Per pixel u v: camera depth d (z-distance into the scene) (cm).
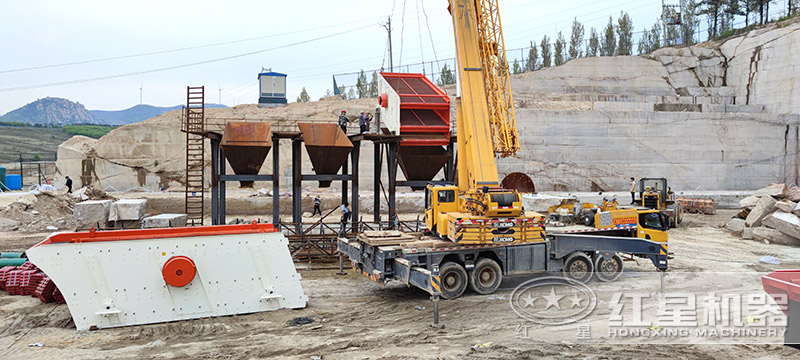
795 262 1908
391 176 2094
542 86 5291
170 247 1112
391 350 935
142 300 1077
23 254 1480
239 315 1148
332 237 1973
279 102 5128
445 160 2172
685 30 6844
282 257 1209
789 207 2394
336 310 1234
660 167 4581
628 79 5391
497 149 1586
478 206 1419
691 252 2131
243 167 2003
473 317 1179
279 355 908
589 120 4503
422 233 1594
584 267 1574
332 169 2077
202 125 2048
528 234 1442
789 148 4722
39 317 1119
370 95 5934
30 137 12738
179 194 3603
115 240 1091
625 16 7119
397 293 1432
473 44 1548
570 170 4431
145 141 4012
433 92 2208
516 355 898
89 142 4197
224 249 1155
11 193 3177
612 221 1662
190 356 895
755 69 5184
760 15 6197
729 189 4653
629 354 900
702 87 5444
